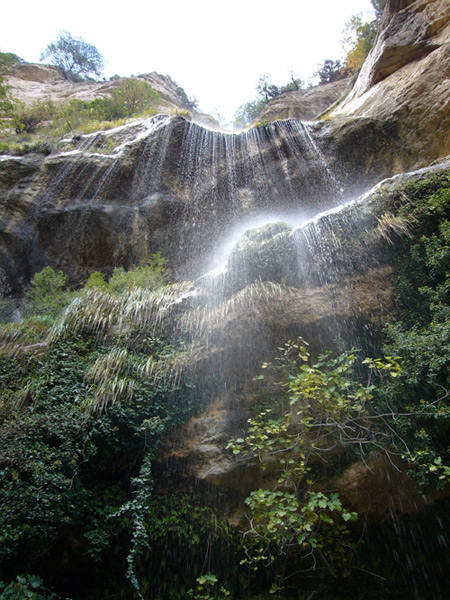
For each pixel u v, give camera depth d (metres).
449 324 4.26
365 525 4.31
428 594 4.08
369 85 11.46
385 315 5.20
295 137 10.19
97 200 9.80
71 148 11.48
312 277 5.70
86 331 5.83
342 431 4.34
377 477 4.30
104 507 4.38
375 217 5.84
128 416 4.78
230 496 4.52
